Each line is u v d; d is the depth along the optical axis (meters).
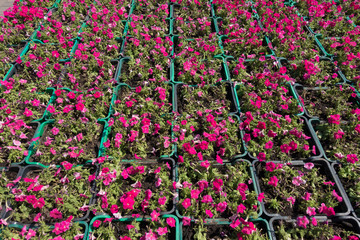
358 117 1.38
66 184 1.20
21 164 1.29
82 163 1.31
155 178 1.21
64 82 1.68
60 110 1.54
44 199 1.16
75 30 2.06
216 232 1.07
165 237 1.06
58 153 1.34
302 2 2.30
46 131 1.47
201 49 1.84
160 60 1.78
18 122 1.37
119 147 1.33
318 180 1.21
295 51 1.83
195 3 2.25
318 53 1.83
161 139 1.33
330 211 1.02
